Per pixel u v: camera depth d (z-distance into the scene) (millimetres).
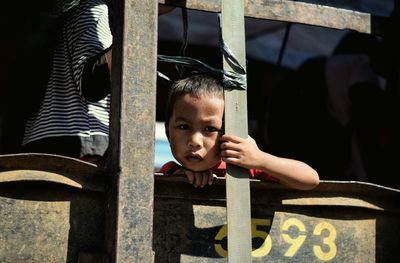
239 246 3107
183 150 3355
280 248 3352
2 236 2924
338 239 3475
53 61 3910
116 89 3119
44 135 3826
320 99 7023
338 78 6980
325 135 6855
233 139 3182
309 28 8109
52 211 2996
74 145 3764
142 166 3031
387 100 4039
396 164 3936
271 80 8398
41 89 3934
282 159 3283
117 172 2994
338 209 3496
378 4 7398
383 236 3580
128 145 3025
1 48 6566
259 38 8250
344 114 6926
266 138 6926
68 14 3869
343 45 7180
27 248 2949
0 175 2918
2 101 6398
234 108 3234
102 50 3699
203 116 3336
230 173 3174
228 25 3309
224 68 3258
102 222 3066
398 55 3947
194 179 3170
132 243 2959
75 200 3037
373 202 3537
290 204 3381
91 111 3826
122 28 3113
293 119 6906
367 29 3916
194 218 3225
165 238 3168
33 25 4023
